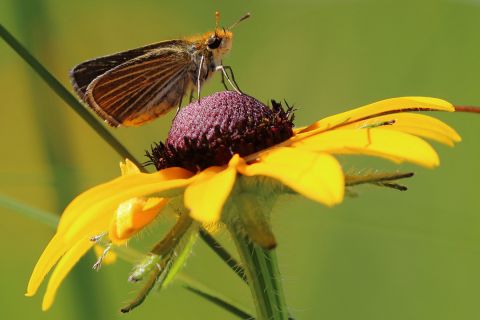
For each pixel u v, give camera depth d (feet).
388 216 1.28
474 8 1.41
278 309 1.08
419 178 1.38
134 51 1.11
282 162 1.04
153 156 1.11
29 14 1.39
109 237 1.07
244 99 1.10
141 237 1.09
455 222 1.29
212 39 1.12
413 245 1.36
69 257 1.09
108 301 1.23
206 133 1.09
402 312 1.37
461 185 1.37
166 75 1.12
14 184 1.29
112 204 1.04
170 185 1.05
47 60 1.40
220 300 1.09
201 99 1.10
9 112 1.36
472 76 1.41
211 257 1.35
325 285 1.37
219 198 1.03
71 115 1.32
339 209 1.27
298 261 1.37
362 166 1.39
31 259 1.37
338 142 1.05
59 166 1.26
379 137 1.05
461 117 1.41
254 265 1.08
